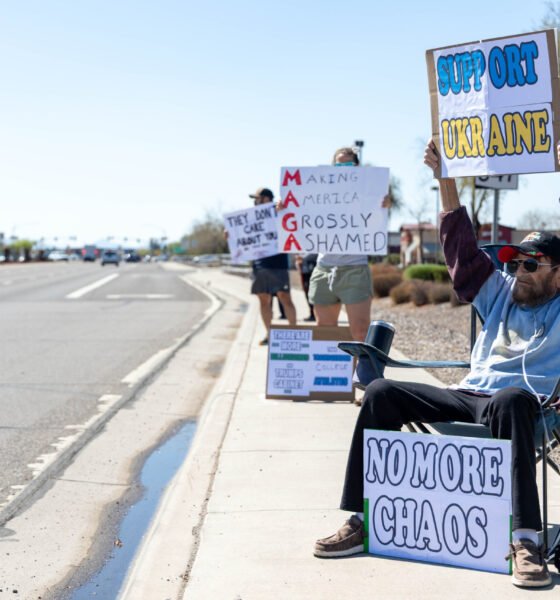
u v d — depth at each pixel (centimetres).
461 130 434
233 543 426
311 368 793
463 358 1100
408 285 2227
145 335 1531
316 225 730
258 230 1023
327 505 482
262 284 1055
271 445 620
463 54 430
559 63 412
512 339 400
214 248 11994
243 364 1050
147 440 718
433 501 386
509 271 400
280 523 454
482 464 375
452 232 427
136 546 466
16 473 607
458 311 1850
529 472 365
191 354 1276
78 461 644
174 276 4928
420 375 938
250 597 358
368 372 422
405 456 392
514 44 417
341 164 761
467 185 2889
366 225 724
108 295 2856
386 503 397
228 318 1922
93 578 421
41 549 461
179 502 508
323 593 359
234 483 529
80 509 531
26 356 1221
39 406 850
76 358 1205
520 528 364
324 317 793
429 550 388
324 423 690
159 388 971
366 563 390
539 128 416
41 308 2217
